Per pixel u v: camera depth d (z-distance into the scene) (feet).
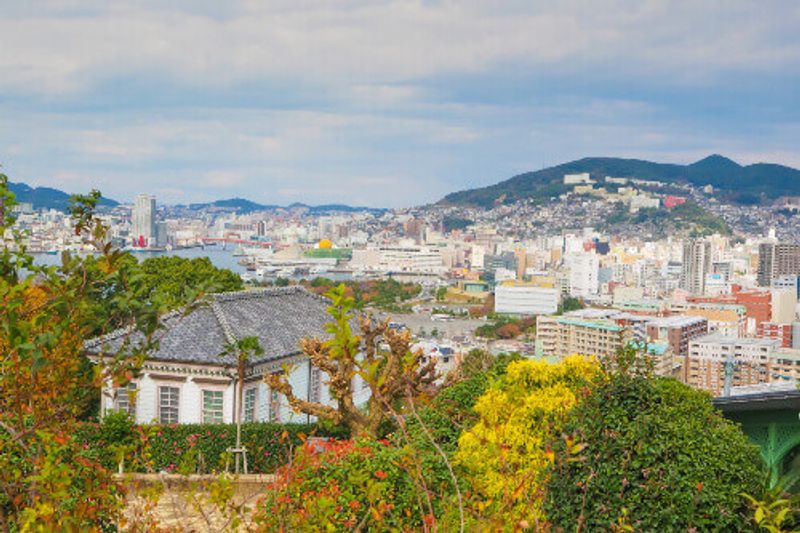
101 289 28.53
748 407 56.24
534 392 53.93
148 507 31.89
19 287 24.03
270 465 85.97
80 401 28.32
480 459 46.75
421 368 75.05
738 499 39.45
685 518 38.63
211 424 86.28
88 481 30.58
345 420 79.97
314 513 31.40
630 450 40.40
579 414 42.60
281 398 102.22
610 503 39.37
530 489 39.04
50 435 26.66
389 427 85.46
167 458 82.99
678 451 40.40
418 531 42.57
